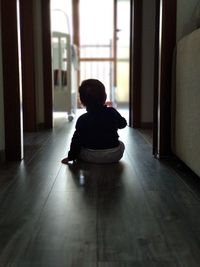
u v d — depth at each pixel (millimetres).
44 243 963
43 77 3434
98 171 1755
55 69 3992
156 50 1990
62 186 1498
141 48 3438
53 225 1087
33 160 2002
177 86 1800
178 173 1709
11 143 1987
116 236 1004
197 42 1421
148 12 3418
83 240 979
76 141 1919
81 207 1243
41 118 3441
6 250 925
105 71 6570
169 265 841
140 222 1107
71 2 6266
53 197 1352
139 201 1307
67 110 4035
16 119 1971
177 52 1801
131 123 3496
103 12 6355
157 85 2006
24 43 3141
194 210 1213
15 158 2000
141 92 3461
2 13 1906
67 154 2148
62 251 916
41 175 1679
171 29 1897
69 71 3996
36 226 1080
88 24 6395
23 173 1716
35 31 3299
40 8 3453
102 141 1907
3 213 1190
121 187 1483
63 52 4020
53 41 3986
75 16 6297
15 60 1933
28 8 3135
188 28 1898
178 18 1897
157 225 1084
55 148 2367
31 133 3086
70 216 1159
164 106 1963
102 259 871
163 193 1402
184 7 1889
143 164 1896
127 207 1243
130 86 3527
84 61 6523
